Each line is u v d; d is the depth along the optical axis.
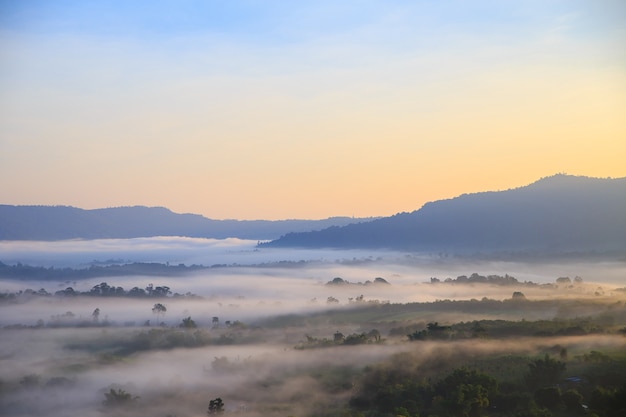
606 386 78.81
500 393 79.31
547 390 76.44
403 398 83.31
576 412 73.50
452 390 79.69
